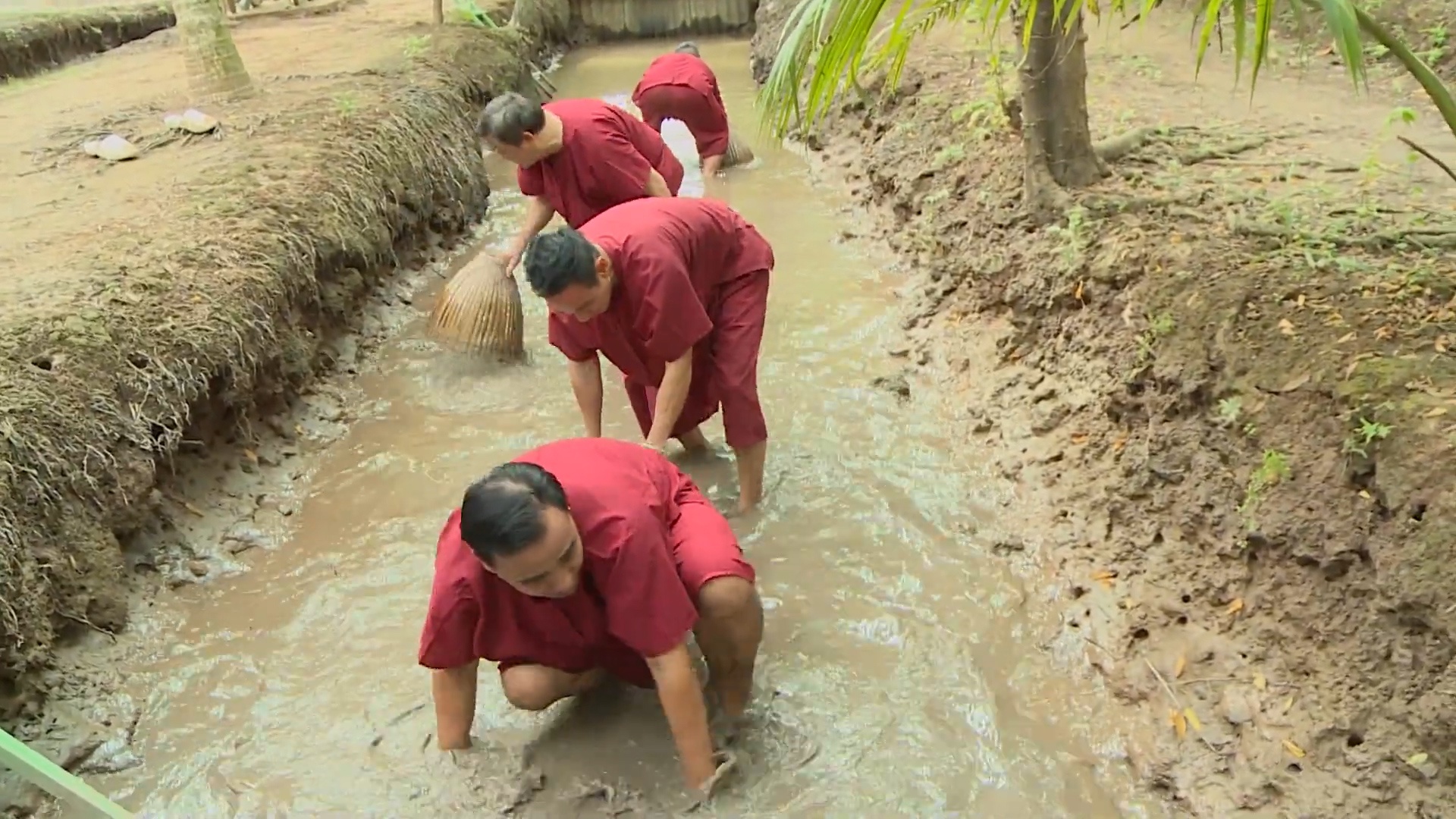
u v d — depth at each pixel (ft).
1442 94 8.11
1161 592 10.69
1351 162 15.07
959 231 16.92
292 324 15.58
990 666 10.50
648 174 14.89
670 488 9.16
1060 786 9.23
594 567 8.16
